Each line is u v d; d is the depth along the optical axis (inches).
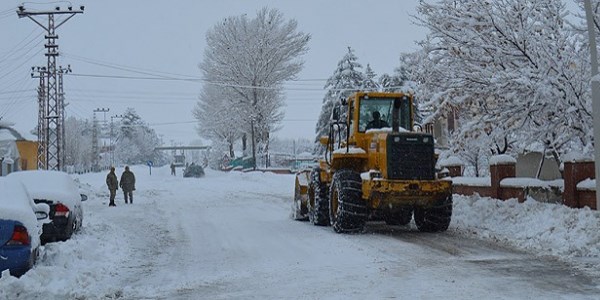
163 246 502.0
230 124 2245.3
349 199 536.4
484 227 546.6
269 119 2209.6
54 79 1654.8
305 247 466.0
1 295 292.8
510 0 579.5
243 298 303.6
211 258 434.0
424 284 320.2
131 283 352.5
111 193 946.1
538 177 641.6
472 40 592.1
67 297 300.4
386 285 320.5
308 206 645.9
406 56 673.0
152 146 5167.3
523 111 583.8
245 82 2185.0
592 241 412.5
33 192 498.6
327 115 2082.9
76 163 3828.7
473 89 606.9
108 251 461.1
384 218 632.4
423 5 621.6
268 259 418.0
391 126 581.0
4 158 1517.0
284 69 2182.6
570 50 565.0
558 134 597.9
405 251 433.4
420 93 662.5
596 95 451.8
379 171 525.0
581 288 304.7
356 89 1953.7
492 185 652.7
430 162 526.0
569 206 526.6
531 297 287.4
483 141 676.7
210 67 2207.2
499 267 364.2
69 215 503.8
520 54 579.2
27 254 334.6
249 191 1317.7
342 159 573.3
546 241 445.4
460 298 287.7
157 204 958.4
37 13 1624.0
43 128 1721.2
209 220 695.7
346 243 478.0
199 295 314.0
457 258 398.9
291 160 2608.3
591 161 522.3
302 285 328.8
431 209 538.9
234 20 2183.8
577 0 570.3
